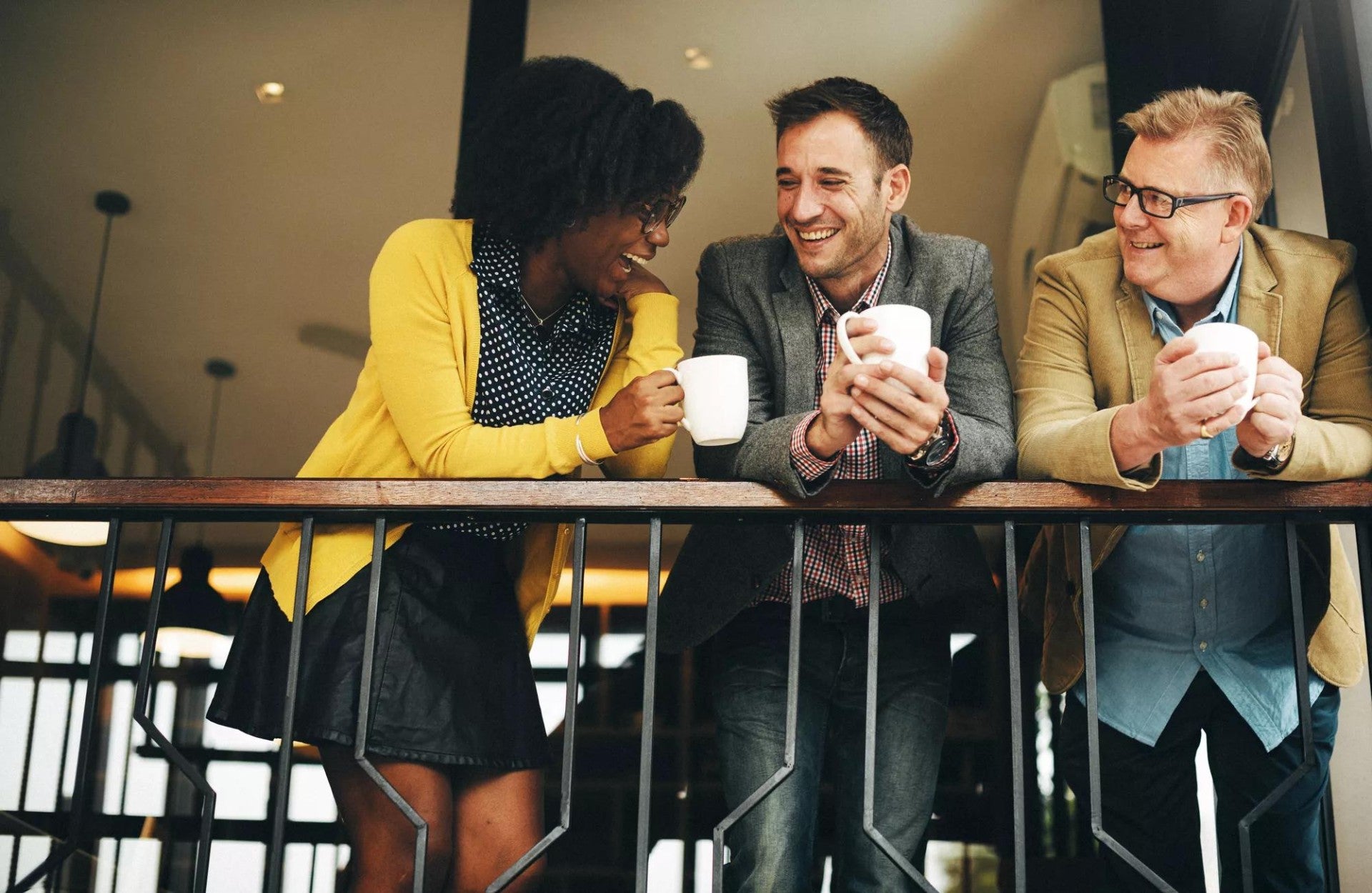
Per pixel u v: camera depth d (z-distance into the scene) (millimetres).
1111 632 1928
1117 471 1564
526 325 1838
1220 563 1851
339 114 4625
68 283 5086
